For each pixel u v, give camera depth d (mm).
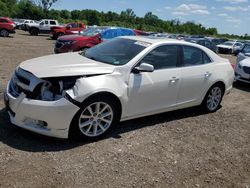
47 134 4680
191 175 4422
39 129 4680
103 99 4984
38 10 73688
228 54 35188
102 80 4973
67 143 4895
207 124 6496
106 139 5195
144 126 5957
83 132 4918
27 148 4605
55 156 4473
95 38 13844
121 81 5223
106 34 15906
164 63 5934
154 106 5852
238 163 4965
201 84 6648
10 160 4250
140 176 4223
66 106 4605
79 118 4781
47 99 4645
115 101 5191
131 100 5410
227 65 7316
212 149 5344
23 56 14828
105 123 5199
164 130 5887
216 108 7348
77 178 4008
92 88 4809
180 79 6141
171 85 5984
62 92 4664
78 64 5172
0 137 4848
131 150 4918
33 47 20594
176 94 6176
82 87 4742
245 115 7426
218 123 6637
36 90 4688
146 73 5574
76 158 4484
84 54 6117
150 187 4004
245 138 6004
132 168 4395
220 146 5504
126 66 5336
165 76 5855
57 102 4586
